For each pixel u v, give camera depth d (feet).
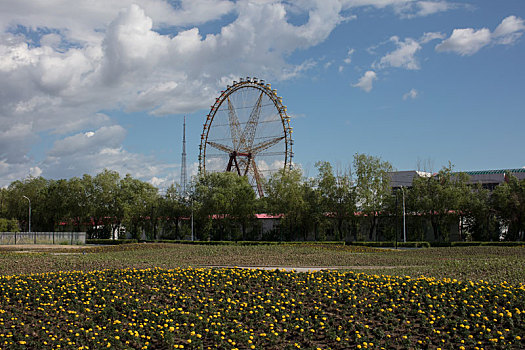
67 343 49.55
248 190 246.47
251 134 247.91
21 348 48.34
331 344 49.47
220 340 49.80
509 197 209.56
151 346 49.93
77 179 297.94
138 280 74.13
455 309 57.77
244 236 255.50
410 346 48.11
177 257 118.62
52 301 63.41
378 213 233.35
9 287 69.41
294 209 237.25
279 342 50.21
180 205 277.64
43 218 320.50
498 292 61.98
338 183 239.91
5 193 337.31
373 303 60.39
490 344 48.65
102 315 57.52
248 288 68.64
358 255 120.98
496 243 180.24
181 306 61.46
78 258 114.83
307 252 127.34
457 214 218.59
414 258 113.29
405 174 311.47
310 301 62.39
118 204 284.41
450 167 229.04
